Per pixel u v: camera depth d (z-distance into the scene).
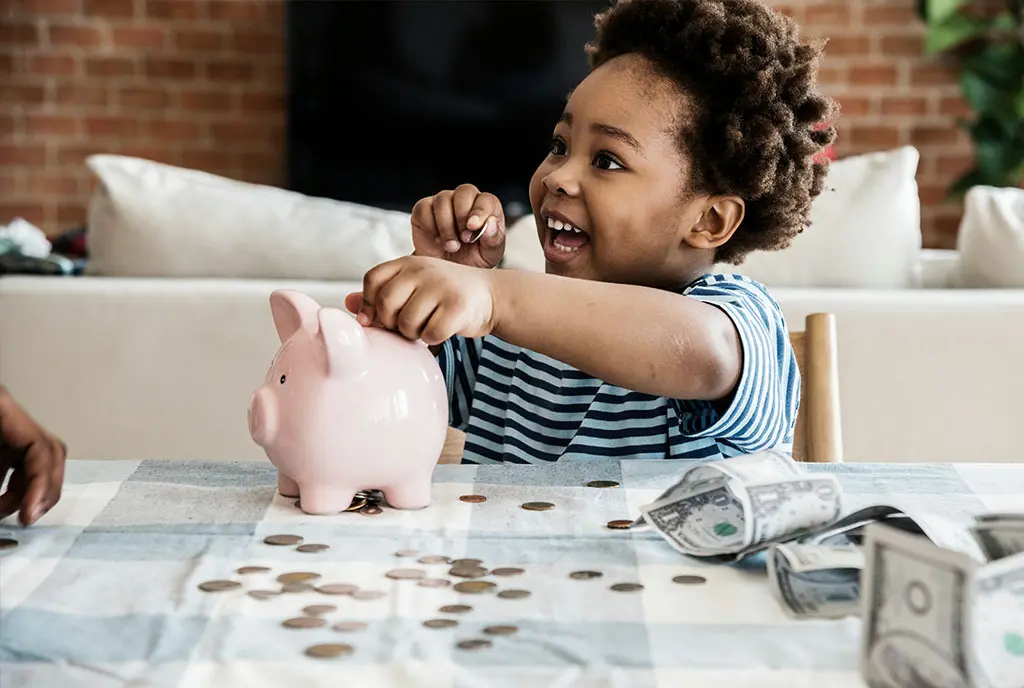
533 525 0.71
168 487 0.79
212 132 4.91
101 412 1.94
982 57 4.60
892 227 2.00
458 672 0.51
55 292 1.91
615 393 1.10
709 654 0.53
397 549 0.67
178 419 1.94
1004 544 0.60
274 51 4.88
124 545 0.67
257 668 0.51
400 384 0.74
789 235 1.12
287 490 0.78
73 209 4.90
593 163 1.04
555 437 1.13
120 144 4.89
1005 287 2.00
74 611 0.57
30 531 0.69
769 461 0.69
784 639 0.54
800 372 1.23
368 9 4.73
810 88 1.07
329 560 0.65
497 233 1.03
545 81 4.80
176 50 4.85
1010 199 2.06
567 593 0.60
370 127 4.80
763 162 1.03
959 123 4.64
